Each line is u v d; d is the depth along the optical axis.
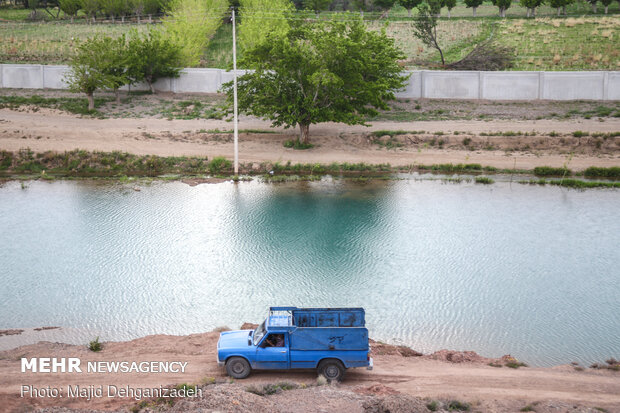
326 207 39.34
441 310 24.86
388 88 57.69
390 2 108.06
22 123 57.81
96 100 64.81
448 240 32.94
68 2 104.62
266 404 15.28
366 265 29.36
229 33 97.25
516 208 39.16
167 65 66.44
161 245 31.98
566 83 62.22
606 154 51.38
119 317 24.12
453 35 91.94
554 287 27.05
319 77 49.16
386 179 47.28
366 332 17.94
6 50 84.06
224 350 18.03
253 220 36.47
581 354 21.52
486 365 20.09
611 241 32.78
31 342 21.94
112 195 42.34
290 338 18.00
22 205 39.56
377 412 15.06
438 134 55.22
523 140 53.47
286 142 55.03
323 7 108.50
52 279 27.48
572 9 107.69
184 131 57.19
